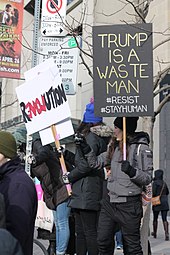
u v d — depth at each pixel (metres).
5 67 11.95
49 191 8.72
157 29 20.72
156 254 12.10
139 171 6.57
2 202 4.11
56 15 9.80
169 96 8.66
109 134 7.93
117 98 7.16
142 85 7.12
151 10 21.12
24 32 25.67
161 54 19.80
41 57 10.01
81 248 8.20
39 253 8.57
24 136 22.73
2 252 3.16
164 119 21.27
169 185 20.73
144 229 7.93
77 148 7.41
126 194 6.75
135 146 6.89
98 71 7.24
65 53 9.73
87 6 20.92
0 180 4.80
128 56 7.18
